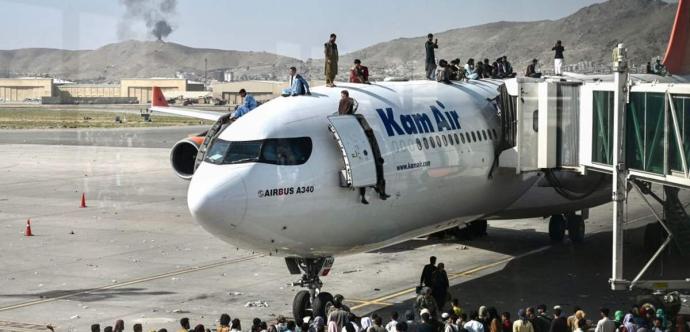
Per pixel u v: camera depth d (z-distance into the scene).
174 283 27.06
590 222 37.56
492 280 26.94
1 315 23.19
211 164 20.72
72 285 26.89
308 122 21.30
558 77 30.59
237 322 19.00
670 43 27.62
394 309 23.58
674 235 23.97
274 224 20.31
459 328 18.59
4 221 39.72
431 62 28.72
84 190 50.78
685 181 19.72
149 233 36.38
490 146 26.28
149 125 111.56
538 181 28.28
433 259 23.72
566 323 19.02
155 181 55.16
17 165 64.62
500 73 32.94
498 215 28.84
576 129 25.38
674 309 21.22
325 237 21.23
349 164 20.78
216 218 19.89
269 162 20.36
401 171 22.50
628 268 27.94
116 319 22.77
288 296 25.27
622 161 21.23
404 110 23.86
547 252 31.25
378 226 22.39
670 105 20.23
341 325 19.31
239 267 29.45
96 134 96.88
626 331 18.44
